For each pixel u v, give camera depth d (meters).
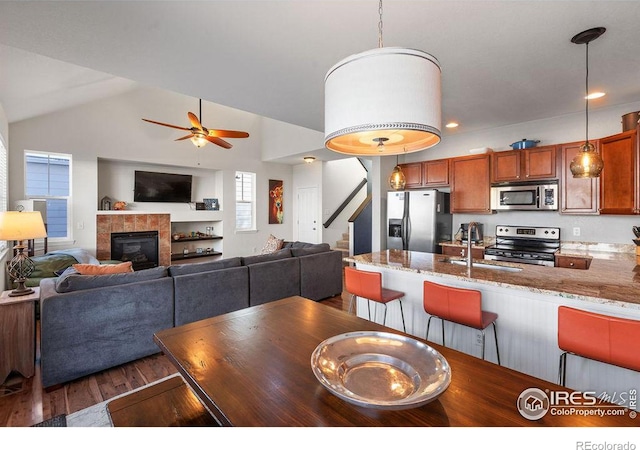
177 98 6.69
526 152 4.11
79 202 5.46
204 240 7.44
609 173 3.34
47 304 2.33
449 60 2.48
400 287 2.92
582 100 3.42
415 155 5.61
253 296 3.78
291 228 8.92
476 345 2.40
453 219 5.24
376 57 1.04
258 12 1.87
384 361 1.26
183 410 1.42
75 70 3.72
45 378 2.33
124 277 2.81
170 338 1.53
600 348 1.50
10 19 1.93
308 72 2.69
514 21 1.96
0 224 2.49
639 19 1.93
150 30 2.06
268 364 1.28
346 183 8.77
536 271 2.42
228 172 7.62
